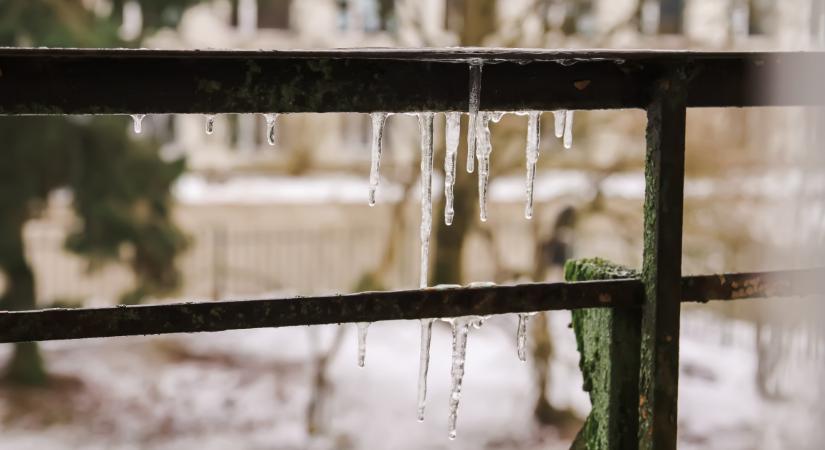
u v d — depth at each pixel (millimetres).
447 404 11430
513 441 10102
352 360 13398
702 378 11734
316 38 19438
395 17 11250
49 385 12125
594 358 1855
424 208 1851
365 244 18203
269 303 1475
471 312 1560
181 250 11422
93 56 1345
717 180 9930
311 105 1460
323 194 20438
